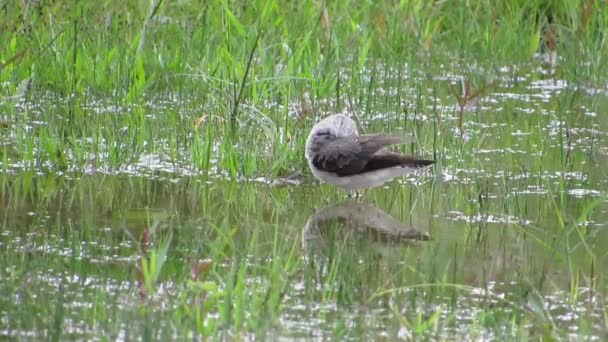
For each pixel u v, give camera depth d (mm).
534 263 11008
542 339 9164
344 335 9109
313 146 13172
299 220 12344
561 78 19078
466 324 9430
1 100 15562
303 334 9094
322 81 16719
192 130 14992
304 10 19078
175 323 9133
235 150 14109
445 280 10414
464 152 14781
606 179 13766
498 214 12562
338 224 12219
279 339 8977
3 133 14859
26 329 9000
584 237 11727
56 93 16766
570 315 9727
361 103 16469
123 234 11492
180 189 13242
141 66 16500
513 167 14234
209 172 13938
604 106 17344
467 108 16875
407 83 18000
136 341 8797
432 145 14883
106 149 14297
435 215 12594
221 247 11164
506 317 9625
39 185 13164
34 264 10500
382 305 9812
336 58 17969
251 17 18625
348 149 12914
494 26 19891
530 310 9766
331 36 17547
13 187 13047
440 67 19234
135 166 14023
